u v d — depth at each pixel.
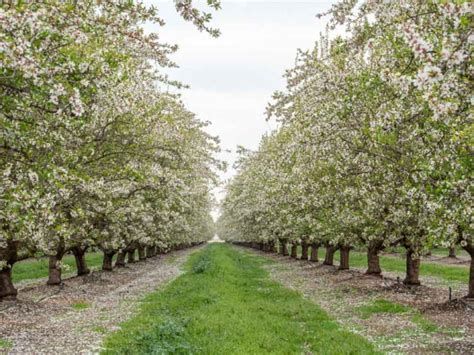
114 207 23.41
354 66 16.44
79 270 33.88
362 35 13.20
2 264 19.78
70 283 29.56
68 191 13.65
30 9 8.17
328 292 25.66
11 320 17.77
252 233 68.88
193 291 25.36
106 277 34.16
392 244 24.05
